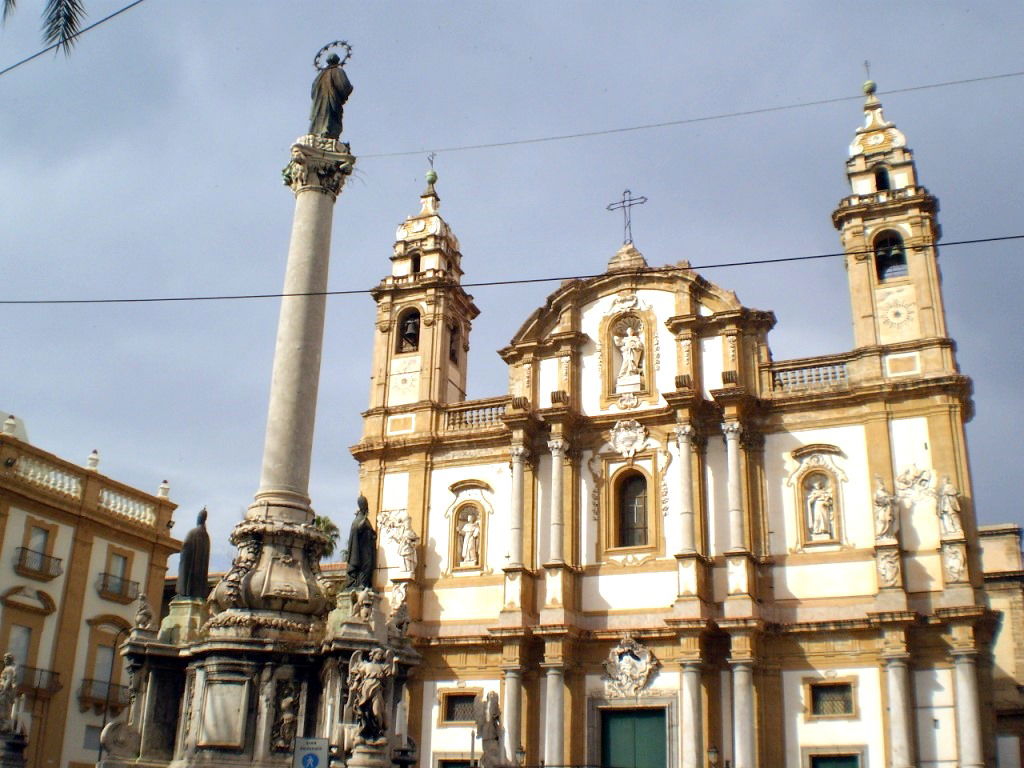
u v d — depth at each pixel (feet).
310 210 81.15
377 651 62.49
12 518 125.80
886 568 108.78
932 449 112.78
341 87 86.58
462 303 149.79
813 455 118.21
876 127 129.80
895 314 120.16
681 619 111.96
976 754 99.66
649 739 114.83
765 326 126.31
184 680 72.64
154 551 149.79
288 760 64.85
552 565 121.39
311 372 76.74
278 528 71.31
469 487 132.36
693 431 122.01
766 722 109.40
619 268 135.64
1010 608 145.38
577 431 129.49
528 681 120.47
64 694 130.31
